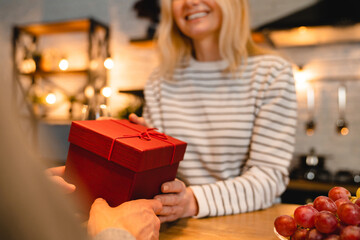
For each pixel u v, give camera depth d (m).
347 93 2.44
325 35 2.19
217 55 1.19
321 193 2.01
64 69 2.81
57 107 3.12
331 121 2.47
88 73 2.71
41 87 3.18
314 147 2.51
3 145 0.22
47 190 0.24
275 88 1.04
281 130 1.01
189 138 1.14
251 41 1.19
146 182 0.63
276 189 0.94
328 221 0.49
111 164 0.62
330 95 2.48
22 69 3.13
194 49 1.26
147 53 2.98
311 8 2.04
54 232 0.23
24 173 0.23
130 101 2.88
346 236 0.46
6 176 0.22
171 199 0.69
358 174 2.14
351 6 1.92
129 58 3.03
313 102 2.50
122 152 0.59
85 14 3.19
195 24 1.11
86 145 0.64
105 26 2.86
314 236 0.50
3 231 0.22
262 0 2.66
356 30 2.05
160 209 0.63
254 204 0.88
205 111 1.14
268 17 2.64
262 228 0.72
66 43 3.16
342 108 2.45
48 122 3.03
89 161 0.65
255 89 1.09
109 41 3.01
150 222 0.56
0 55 0.27
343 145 2.45
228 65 1.13
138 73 3.00
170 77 1.21
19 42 3.00
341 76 2.45
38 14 3.32
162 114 1.20
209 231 0.70
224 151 1.10
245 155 1.09
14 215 0.22
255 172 0.96
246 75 1.13
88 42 2.87
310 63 2.51
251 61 1.14
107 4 3.12
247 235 0.67
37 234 0.22
